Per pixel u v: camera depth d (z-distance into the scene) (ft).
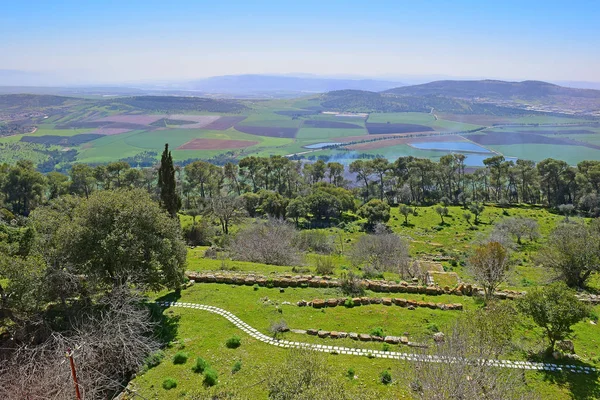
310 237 196.95
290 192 405.39
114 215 88.74
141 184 356.59
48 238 87.35
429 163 435.94
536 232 233.96
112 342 69.15
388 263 146.10
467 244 238.68
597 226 180.24
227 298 99.71
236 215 244.42
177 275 94.58
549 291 74.79
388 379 65.72
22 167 309.22
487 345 63.36
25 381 57.36
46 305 87.51
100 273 85.46
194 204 331.36
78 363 59.62
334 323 87.30
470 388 47.96
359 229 290.35
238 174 439.63
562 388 65.16
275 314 91.25
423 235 269.85
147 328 82.17
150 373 69.82
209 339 80.69
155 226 92.79
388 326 85.92
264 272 120.88
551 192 407.85
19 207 299.79
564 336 74.79
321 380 50.96
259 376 67.77
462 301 99.66
